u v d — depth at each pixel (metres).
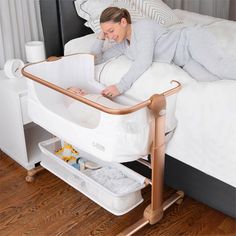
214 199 1.76
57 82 1.95
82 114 1.81
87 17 2.39
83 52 2.18
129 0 2.39
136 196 1.70
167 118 1.66
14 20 2.40
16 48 2.48
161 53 1.92
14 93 2.03
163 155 1.64
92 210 1.89
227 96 1.60
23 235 1.75
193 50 1.87
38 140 2.37
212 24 2.48
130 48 1.93
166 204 1.84
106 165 1.90
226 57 1.82
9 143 2.28
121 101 1.85
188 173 1.81
